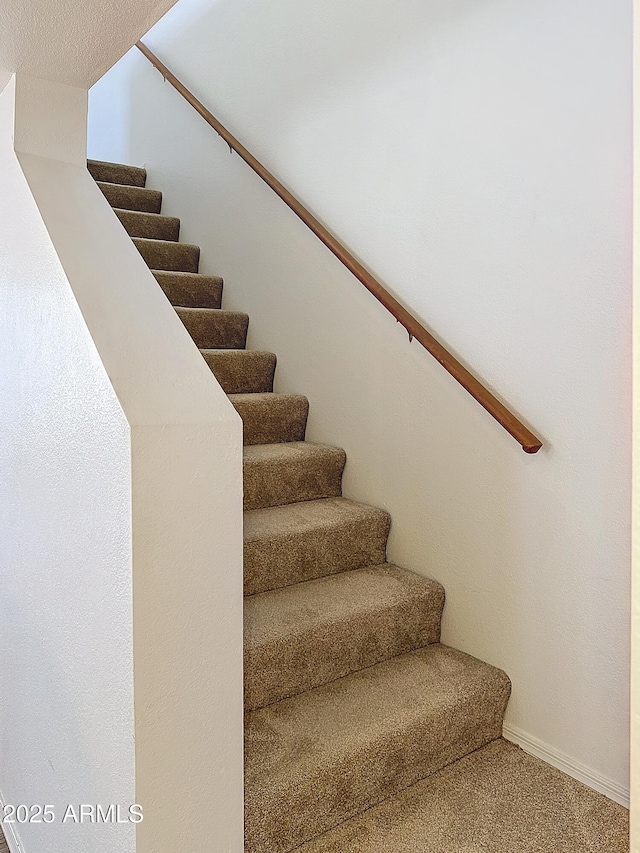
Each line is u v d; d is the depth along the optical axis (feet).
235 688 3.90
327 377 8.60
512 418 5.93
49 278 4.49
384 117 7.52
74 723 4.17
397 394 7.51
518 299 6.11
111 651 3.61
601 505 5.52
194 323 9.51
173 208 12.00
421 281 7.12
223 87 10.48
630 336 5.26
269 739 5.26
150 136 12.56
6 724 5.81
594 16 5.40
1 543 5.81
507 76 6.12
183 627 3.61
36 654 4.90
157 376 3.79
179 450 3.55
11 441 5.42
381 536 7.66
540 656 6.07
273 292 9.57
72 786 4.25
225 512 3.77
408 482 7.42
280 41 9.16
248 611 6.30
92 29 4.48
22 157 5.24
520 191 6.05
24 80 5.23
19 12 4.24
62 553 4.30
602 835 5.10
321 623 6.07
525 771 5.89
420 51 7.02
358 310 8.02
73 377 4.07
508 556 6.31
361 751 5.20
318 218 8.64
